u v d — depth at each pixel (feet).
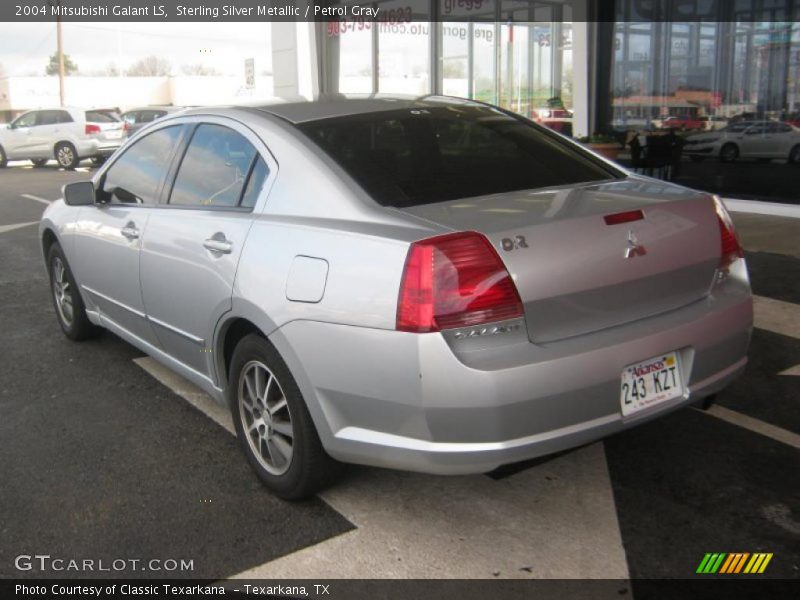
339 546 9.58
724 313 9.94
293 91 52.47
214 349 11.43
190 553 9.53
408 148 10.94
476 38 44.32
